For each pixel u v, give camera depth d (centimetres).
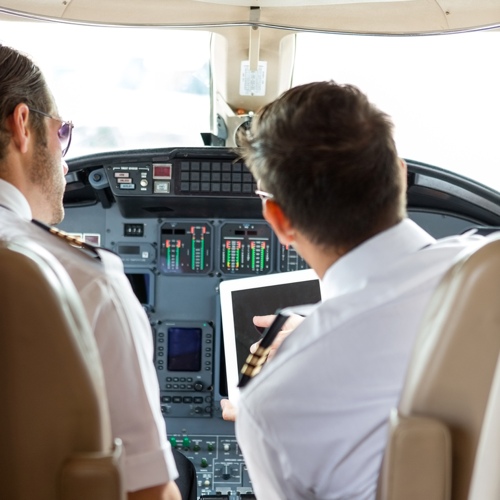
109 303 153
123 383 154
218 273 322
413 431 121
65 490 127
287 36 309
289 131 139
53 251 152
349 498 144
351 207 138
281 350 141
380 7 275
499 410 103
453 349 120
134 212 320
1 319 123
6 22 298
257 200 308
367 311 134
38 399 126
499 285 117
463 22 273
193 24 283
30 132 161
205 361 322
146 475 157
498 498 102
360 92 143
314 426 138
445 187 313
